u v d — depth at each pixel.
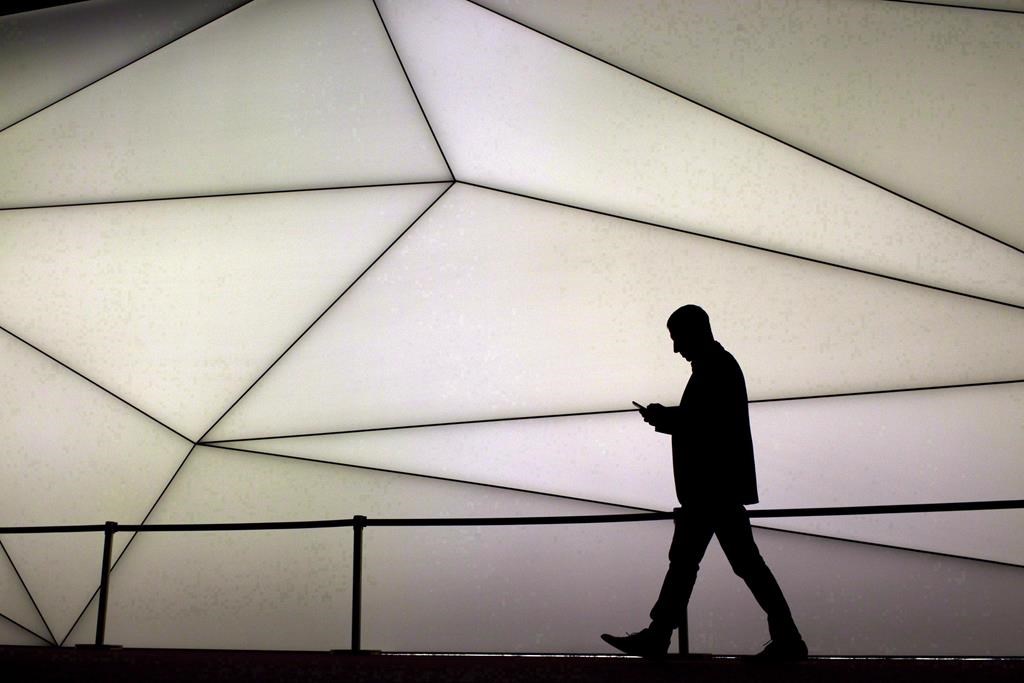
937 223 14.09
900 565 13.44
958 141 14.16
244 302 16.59
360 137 16.58
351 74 16.80
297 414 16.14
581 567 14.61
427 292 16.05
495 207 16.02
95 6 17.42
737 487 8.78
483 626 14.69
